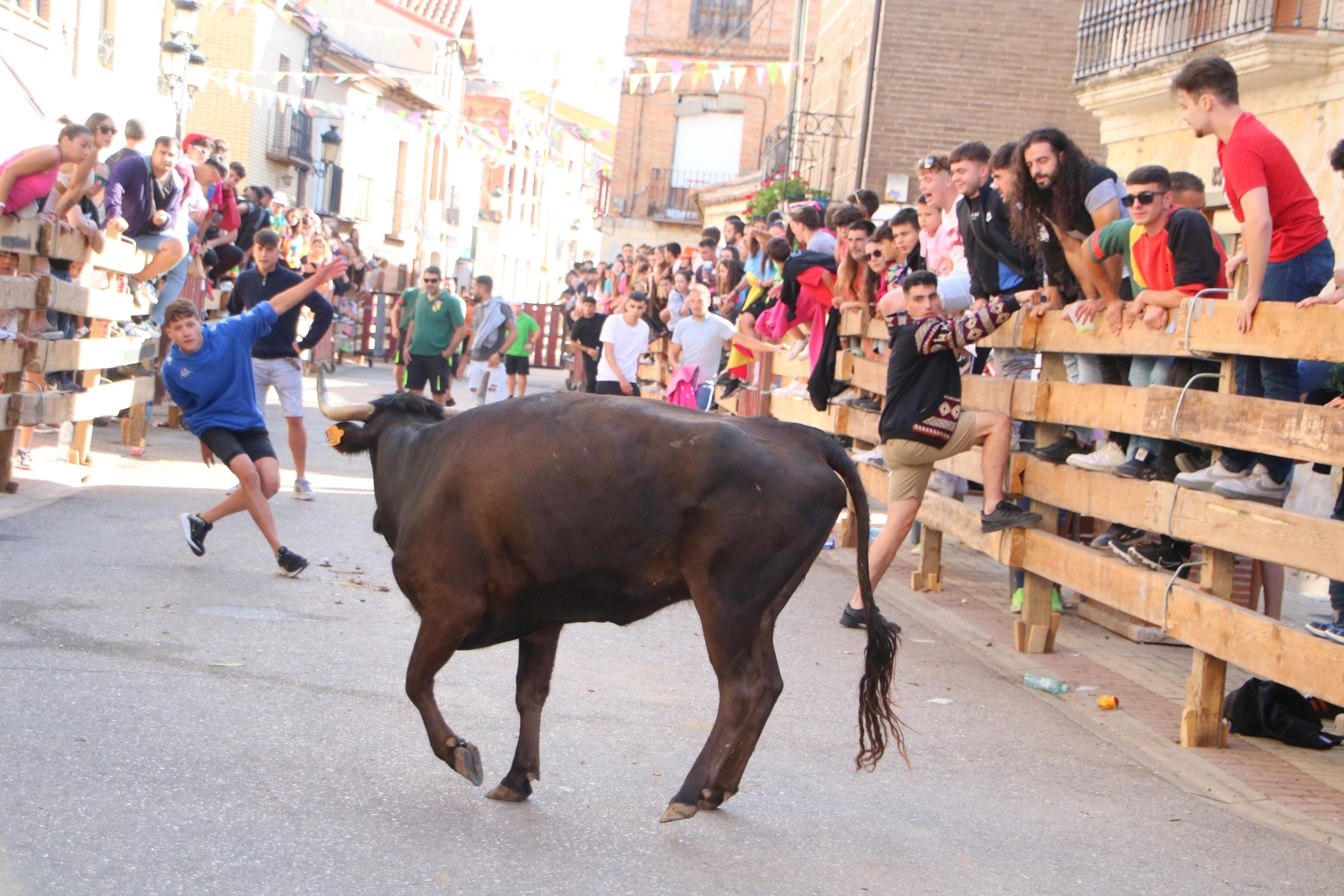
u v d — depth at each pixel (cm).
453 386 2542
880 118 1827
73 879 360
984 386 815
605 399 450
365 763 482
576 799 466
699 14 3869
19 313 912
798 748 552
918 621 834
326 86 3834
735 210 3144
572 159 5812
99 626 626
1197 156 1309
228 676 570
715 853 427
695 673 658
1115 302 674
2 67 1616
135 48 2189
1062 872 435
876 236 955
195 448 1259
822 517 442
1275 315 552
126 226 1073
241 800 432
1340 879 448
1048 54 1811
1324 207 1117
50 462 1057
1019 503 809
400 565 463
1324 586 1044
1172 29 1303
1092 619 869
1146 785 542
